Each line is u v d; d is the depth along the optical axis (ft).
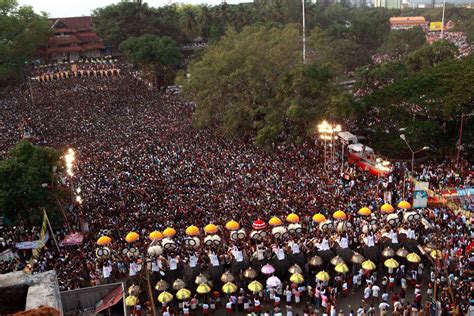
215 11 470.80
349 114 182.39
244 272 99.35
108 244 110.93
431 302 92.17
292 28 241.76
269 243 110.52
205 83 221.46
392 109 187.01
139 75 379.55
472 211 130.82
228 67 217.56
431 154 186.50
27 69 387.14
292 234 112.68
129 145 204.03
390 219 116.47
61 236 129.80
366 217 124.26
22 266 109.40
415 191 135.23
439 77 188.85
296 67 199.31
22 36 364.58
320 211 129.70
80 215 134.92
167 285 96.53
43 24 388.98
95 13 475.31
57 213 134.62
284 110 195.52
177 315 97.55
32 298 49.19
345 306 99.09
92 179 160.76
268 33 252.62
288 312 91.66
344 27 444.14
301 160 179.63
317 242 108.37
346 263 103.96
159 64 340.80
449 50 288.51
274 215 127.95
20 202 131.54
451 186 150.20
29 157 138.82
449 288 90.99
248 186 149.18
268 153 187.62
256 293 99.25
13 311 52.31
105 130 232.32
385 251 104.42
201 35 479.41
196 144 204.13
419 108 188.85
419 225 118.11
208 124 234.17
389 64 272.72
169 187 151.43
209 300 97.45
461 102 172.14
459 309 87.92
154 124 244.22
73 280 101.86
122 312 84.58
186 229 114.32
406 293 102.47
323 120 177.58
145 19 443.32
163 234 112.37
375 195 142.72
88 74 386.93
